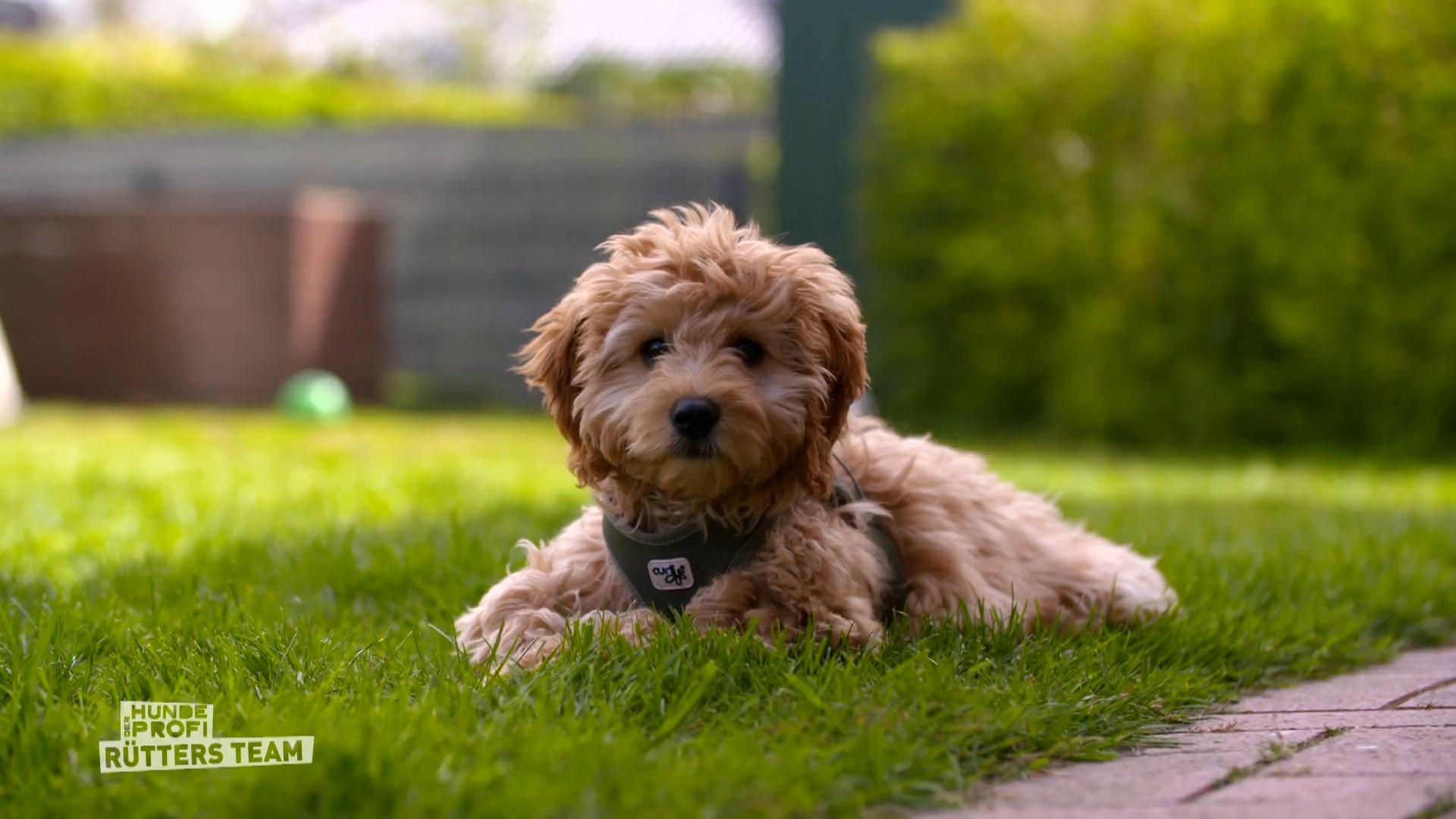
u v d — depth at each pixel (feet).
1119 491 9.70
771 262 5.24
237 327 16.79
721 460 5.08
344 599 6.16
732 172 18.52
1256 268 13.83
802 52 17.47
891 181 16.29
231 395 16.85
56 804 4.31
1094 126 14.88
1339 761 4.69
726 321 5.18
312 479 9.43
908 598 5.49
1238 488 10.25
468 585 6.14
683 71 31.22
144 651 5.19
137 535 7.39
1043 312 15.66
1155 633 5.52
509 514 7.80
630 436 5.14
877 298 16.52
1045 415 15.62
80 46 25.70
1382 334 13.37
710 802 4.27
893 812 4.41
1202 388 14.02
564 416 5.39
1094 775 4.64
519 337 19.40
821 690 4.77
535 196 19.27
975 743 4.66
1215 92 13.94
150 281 17.03
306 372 16.88
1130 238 14.23
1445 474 11.71
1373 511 8.71
